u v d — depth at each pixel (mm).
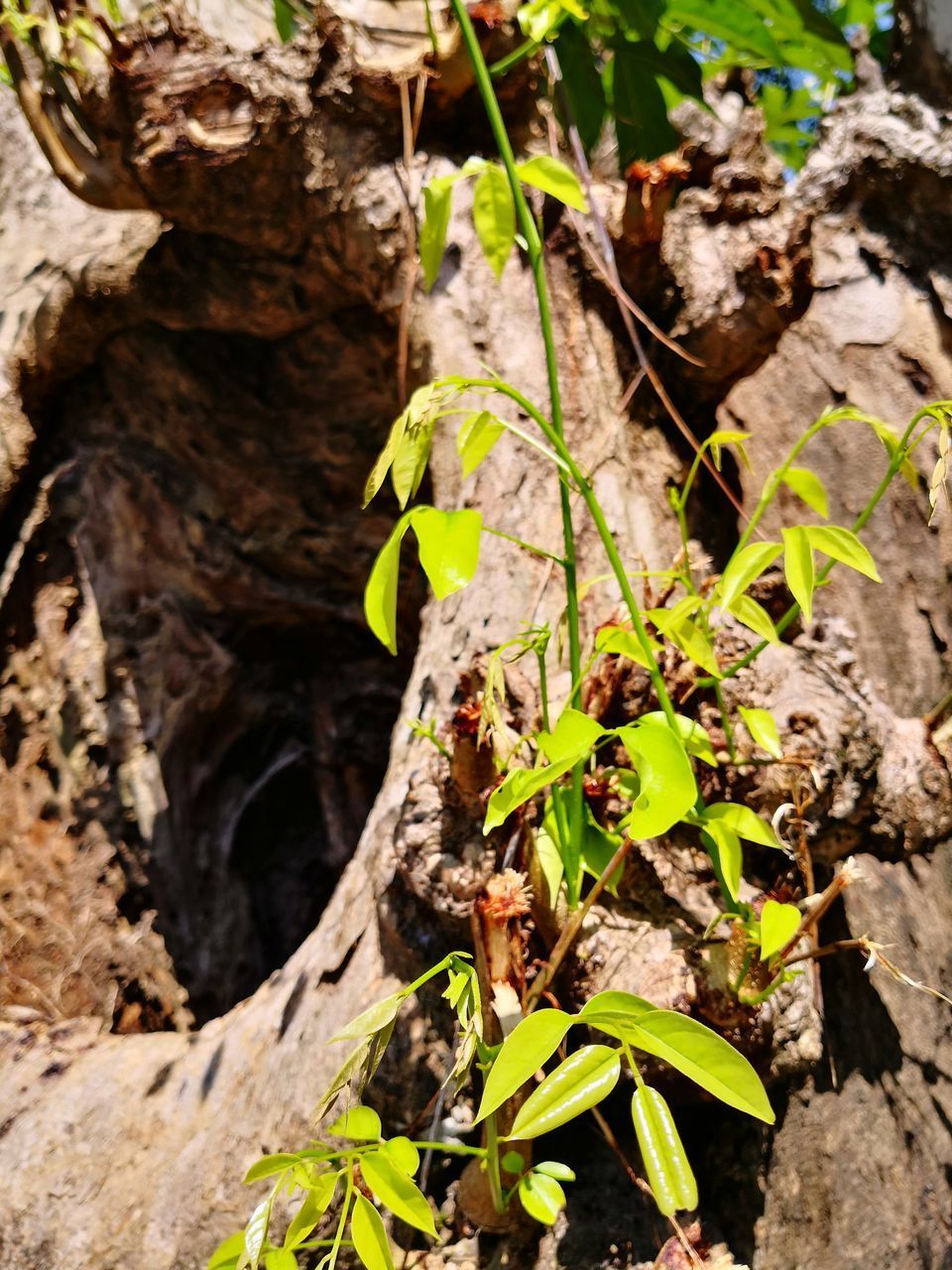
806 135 872
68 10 650
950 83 760
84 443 839
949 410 455
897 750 576
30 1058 591
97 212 908
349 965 542
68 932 763
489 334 703
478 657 567
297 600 899
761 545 443
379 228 697
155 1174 510
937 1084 535
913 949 559
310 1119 497
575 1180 498
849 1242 493
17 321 817
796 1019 475
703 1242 440
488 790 489
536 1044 336
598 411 691
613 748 530
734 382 734
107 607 833
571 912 466
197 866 865
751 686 532
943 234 703
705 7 643
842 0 861
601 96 670
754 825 457
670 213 707
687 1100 488
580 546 633
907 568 664
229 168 671
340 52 672
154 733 839
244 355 828
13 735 789
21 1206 506
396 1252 483
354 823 955
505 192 470
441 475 683
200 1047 567
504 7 668
